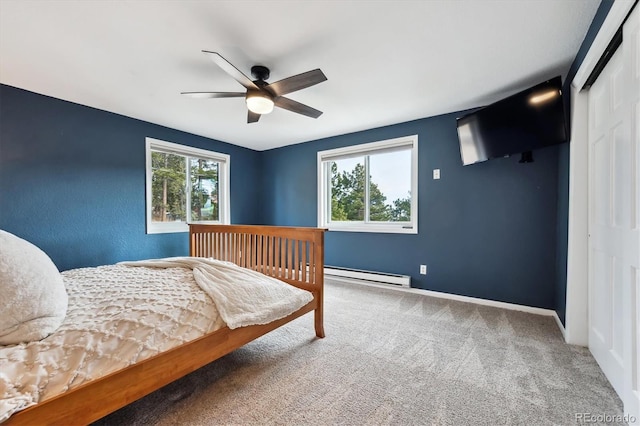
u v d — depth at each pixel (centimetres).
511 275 281
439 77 231
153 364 120
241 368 172
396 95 267
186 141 385
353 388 152
